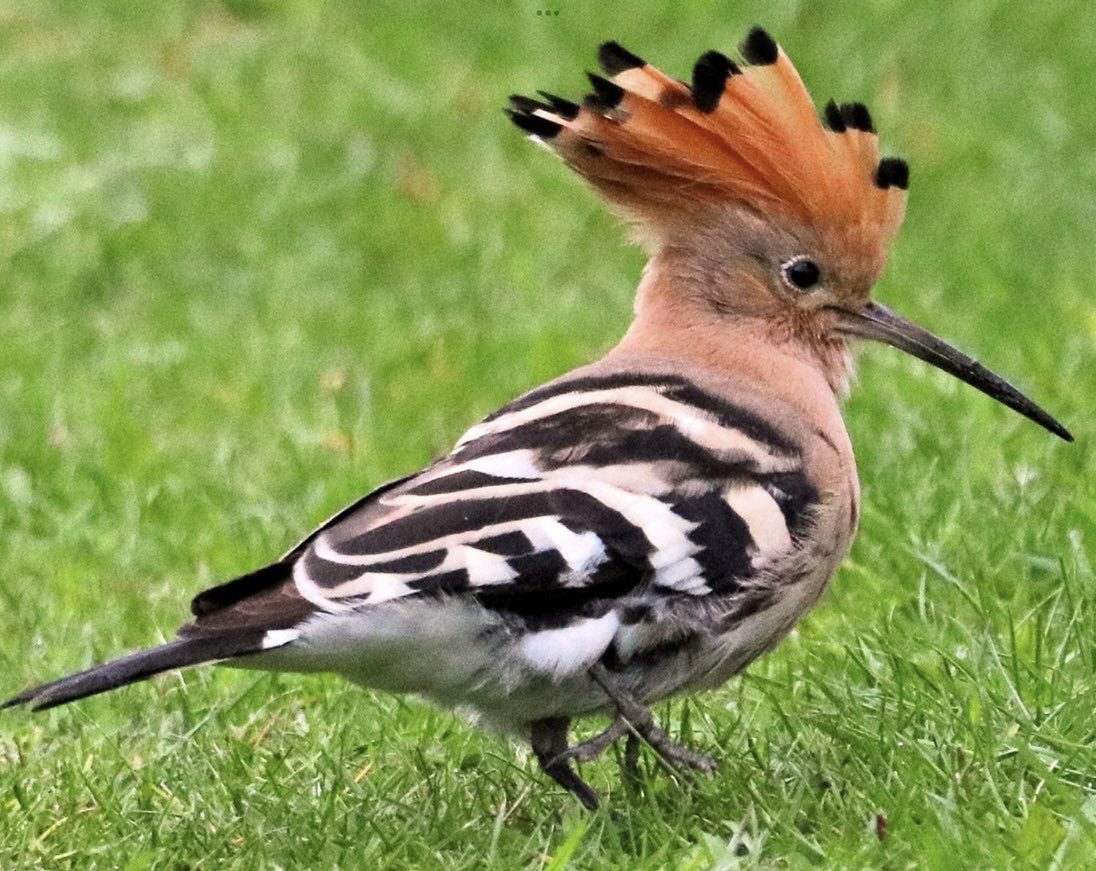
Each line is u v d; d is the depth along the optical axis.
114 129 19.14
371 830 8.77
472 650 8.30
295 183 18.14
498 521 8.20
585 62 19.98
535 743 8.98
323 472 13.31
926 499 11.73
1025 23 20.61
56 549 12.36
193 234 17.56
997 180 18.55
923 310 15.59
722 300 9.95
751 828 8.55
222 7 21.44
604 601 8.41
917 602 10.80
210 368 15.23
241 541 12.39
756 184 9.89
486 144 18.98
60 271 16.98
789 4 20.45
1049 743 9.06
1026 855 8.01
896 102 19.64
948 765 8.93
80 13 21.38
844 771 9.05
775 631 9.08
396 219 17.75
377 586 8.05
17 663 10.91
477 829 8.85
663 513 8.45
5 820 9.12
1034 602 10.73
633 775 9.23
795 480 9.03
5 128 19.00
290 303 16.53
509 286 16.75
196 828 8.91
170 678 10.66
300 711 10.44
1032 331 14.89
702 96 9.77
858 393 13.23
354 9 21.25
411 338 15.62
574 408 8.77
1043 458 12.33
